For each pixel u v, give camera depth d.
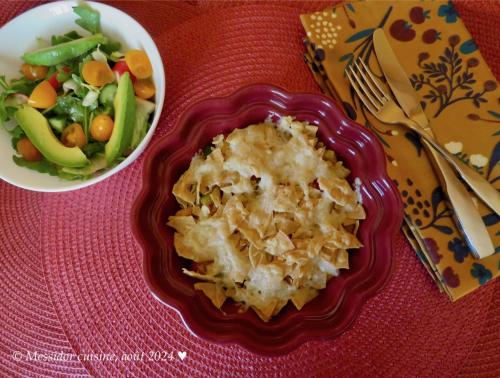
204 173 0.36
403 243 0.39
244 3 0.45
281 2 0.45
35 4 0.46
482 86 0.40
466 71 0.41
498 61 0.43
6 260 0.41
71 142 0.41
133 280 0.39
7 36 0.42
